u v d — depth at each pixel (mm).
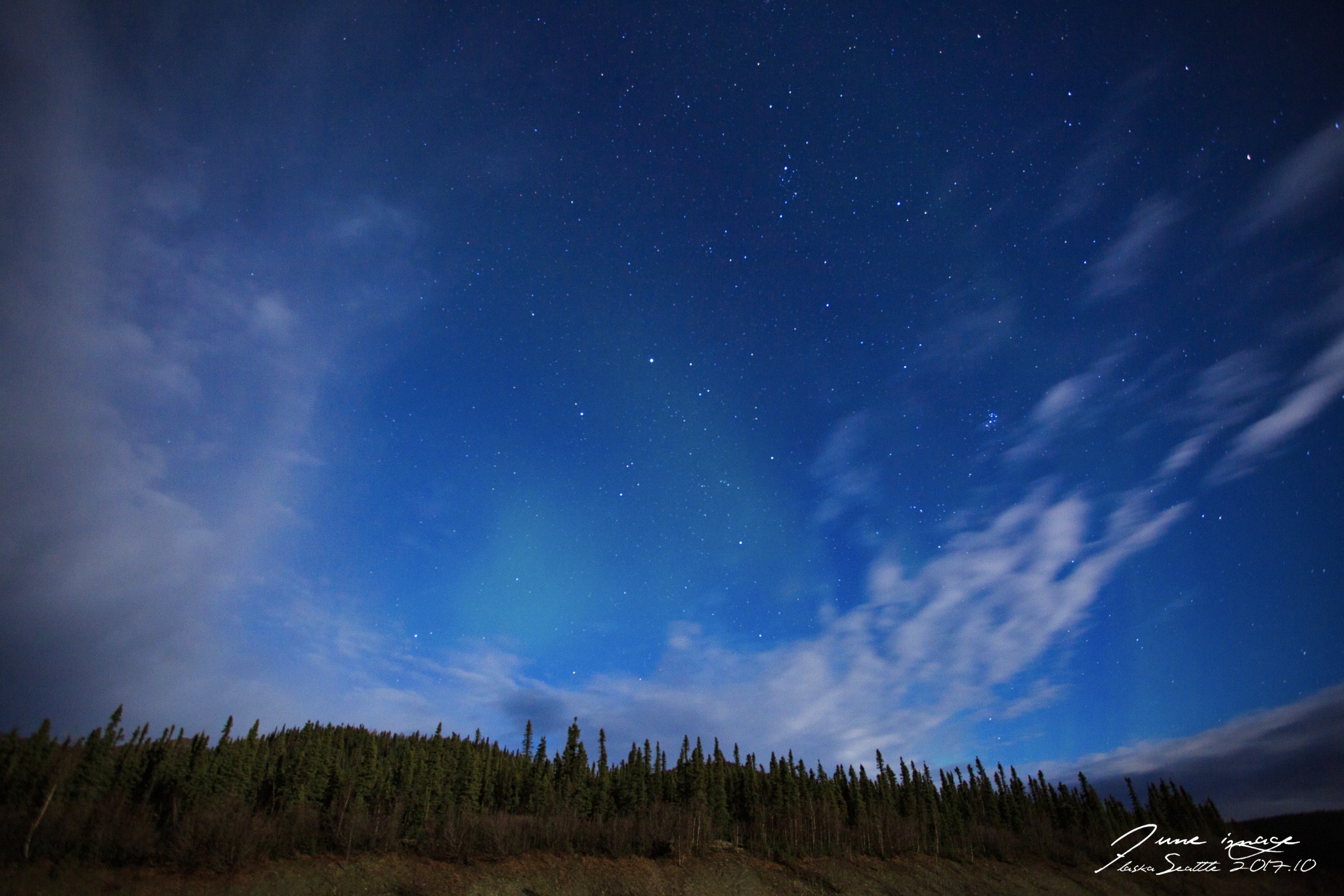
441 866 51531
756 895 58406
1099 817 95125
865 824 82125
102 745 49344
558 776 86750
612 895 52562
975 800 102688
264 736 90625
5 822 39062
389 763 80562
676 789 87938
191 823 45531
